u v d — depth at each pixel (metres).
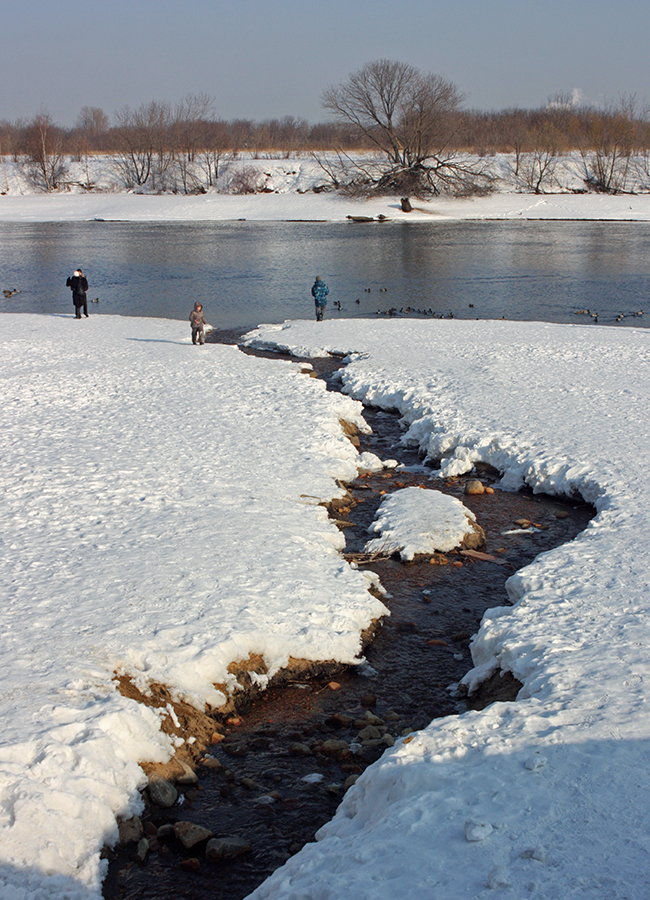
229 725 6.40
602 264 42.03
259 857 5.02
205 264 44.22
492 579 9.19
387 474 12.79
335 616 7.55
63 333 24.08
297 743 6.14
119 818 5.06
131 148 89.31
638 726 5.04
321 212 74.31
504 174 85.88
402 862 3.96
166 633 6.66
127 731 5.55
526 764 4.71
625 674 5.79
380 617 8.08
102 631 6.62
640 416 13.84
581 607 7.19
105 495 9.95
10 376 17.58
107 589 7.41
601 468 11.26
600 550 8.53
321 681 7.09
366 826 4.58
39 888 4.24
